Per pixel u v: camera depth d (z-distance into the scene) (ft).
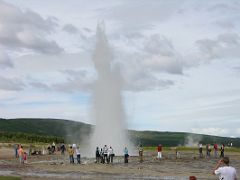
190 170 152.46
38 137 605.73
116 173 138.10
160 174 135.54
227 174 53.36
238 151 344.69
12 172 140.97
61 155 273.13
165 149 396.78
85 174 134.21
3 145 416.46
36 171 145.28
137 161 200.34
